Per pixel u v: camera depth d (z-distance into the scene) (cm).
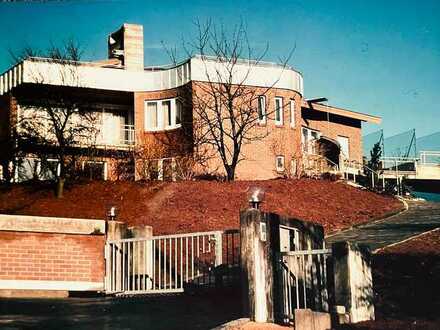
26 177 3372
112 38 4106
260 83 3594
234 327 1067
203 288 1363
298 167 3466
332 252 1104
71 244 1497
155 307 1285
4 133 3666
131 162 3519
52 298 1409
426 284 1327
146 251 1565
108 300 1388
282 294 1178
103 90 3653
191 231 2156
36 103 3619
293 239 1300
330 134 4294
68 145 3328
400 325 1032
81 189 2712
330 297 1279
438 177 4219
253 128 3528
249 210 1173
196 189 2616
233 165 3112
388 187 3366
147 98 3688
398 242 1827
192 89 3466
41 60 3541
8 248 1440
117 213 2452
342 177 3500
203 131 3403
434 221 2291
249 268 1151
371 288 1116
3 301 1323
